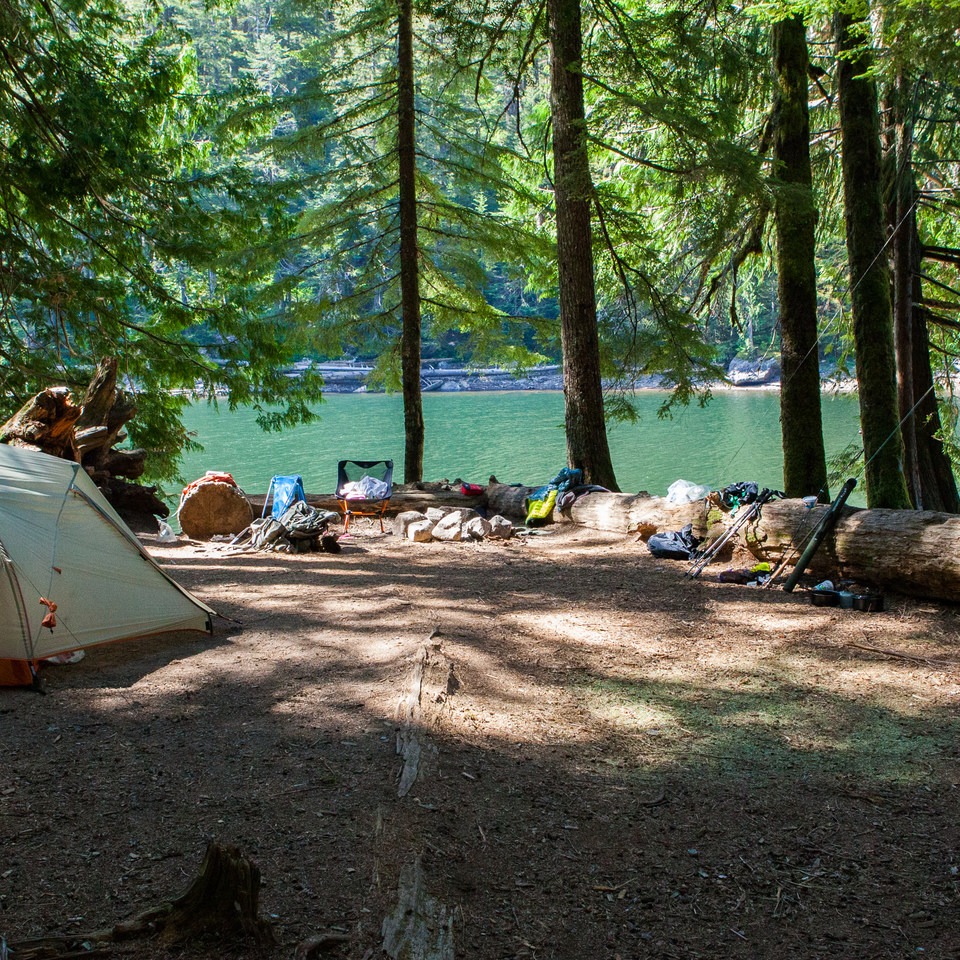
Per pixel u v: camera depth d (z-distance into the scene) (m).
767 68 10.20
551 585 7.38
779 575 7.29
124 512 10.22
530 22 11.95
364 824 3.31
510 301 47.53
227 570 8.05
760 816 3.59
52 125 10.75
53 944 2.48
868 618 6.15
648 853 3.29
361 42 13.08
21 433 7.11
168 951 2.49
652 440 29.92
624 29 9.98
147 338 12.91
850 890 3.10
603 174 12.76
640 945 2.76
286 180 13.24
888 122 11.30
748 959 2.72
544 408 42.34
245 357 12.86
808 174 10.38
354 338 13.59
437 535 9.84
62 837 3.19
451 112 13.02
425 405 46.09
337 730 4.21
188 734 4.16
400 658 5.21
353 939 2.59
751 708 4.69
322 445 29.61
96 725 4.27
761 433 31.11
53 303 11.53
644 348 11.40
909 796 3.75
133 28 12.66
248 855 3.08
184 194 12.48
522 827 3.40
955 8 6.58
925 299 12.11
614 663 5.36
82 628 5.12
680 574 7.65
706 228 10.30
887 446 10.27
